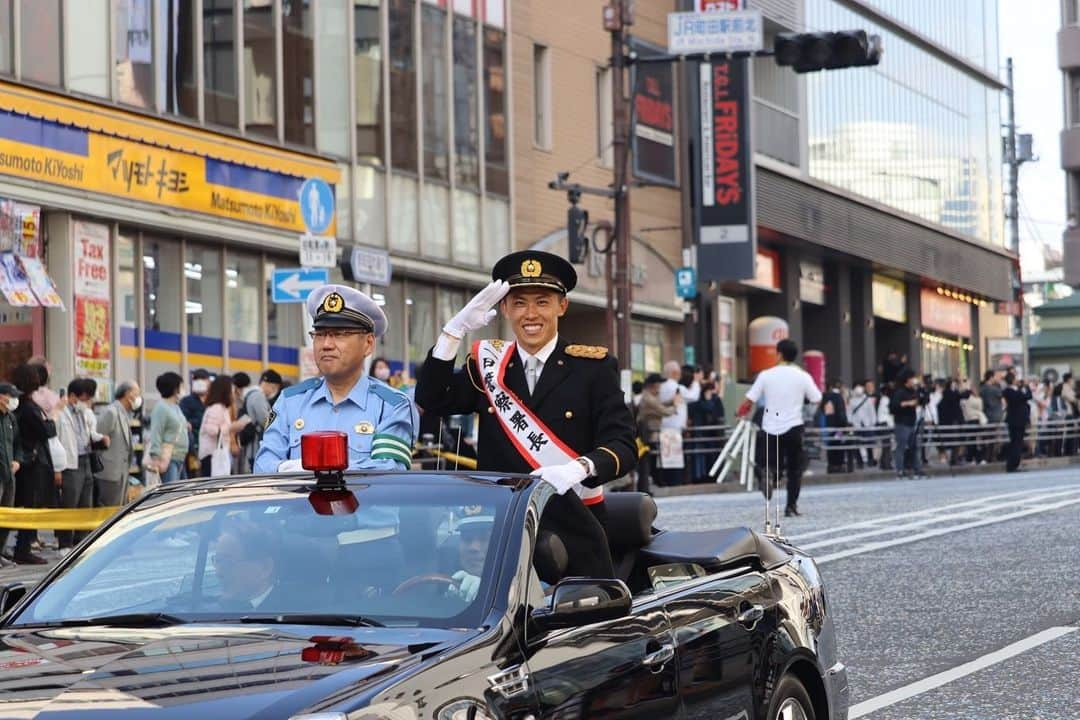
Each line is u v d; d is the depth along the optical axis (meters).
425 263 34.00
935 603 13.86
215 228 27.98
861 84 56.12
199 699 4.64
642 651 5.98
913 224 59.50
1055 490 26.36
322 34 31.53
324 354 7.80
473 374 7.61
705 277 44.56
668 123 44.09
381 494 6.11
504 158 37.19
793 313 52.34
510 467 7.51
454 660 5.07
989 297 68.56
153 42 26.83
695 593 6.62
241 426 20.52
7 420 17.06
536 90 39.56
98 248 25.67
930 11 62.72
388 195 33.03
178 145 27.14
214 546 5.92
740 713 6.65
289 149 30.02
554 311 7.56
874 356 59.53
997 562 16.41
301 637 5.29
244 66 29.08
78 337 25.05
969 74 67.19
